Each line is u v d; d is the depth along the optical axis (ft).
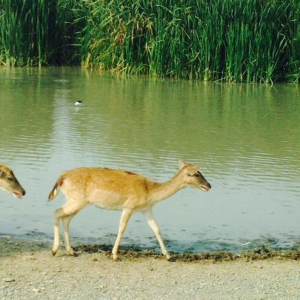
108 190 40.60
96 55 120.47
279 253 42.52
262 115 83.05
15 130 71.36
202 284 37.35
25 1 119.03
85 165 59.00
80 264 39.63
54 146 65.21
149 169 58.34
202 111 84.58
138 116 80.53
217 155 63.82
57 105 85.71
